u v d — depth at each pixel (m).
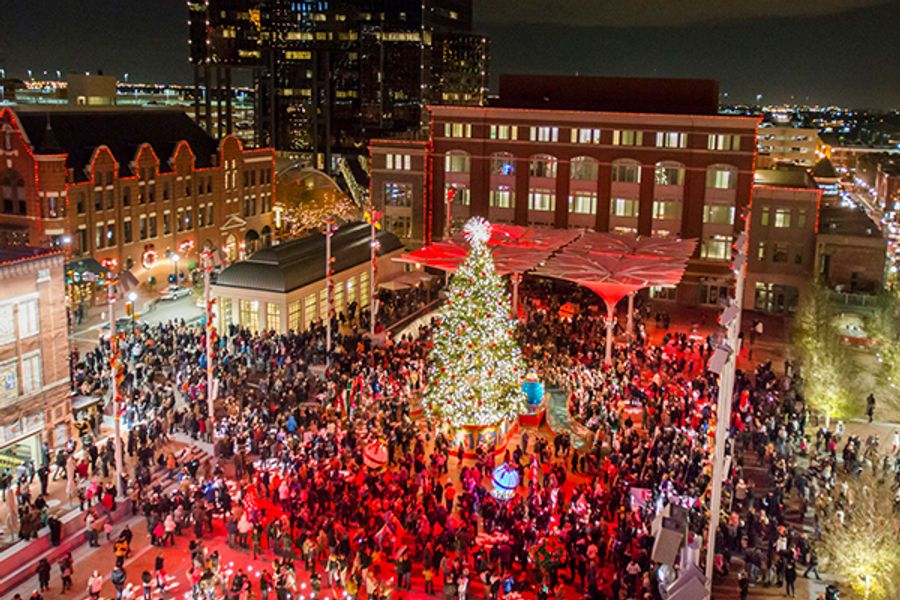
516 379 46.09
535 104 90.81
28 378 42.66
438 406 45.56
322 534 33.59
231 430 44.41
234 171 105.06
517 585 31.62
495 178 90.25
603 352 60.41
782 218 81.31
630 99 88.31
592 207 87.25
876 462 41.09
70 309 69.94
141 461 40.69
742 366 63.75
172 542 36.22
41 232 77.75
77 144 83.88
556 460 44.22
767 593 33.12
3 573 33.06
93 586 30.84
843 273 80.62
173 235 94.19
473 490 38.03
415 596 32.47
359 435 44.19
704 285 84.06
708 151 82.06
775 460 41.31
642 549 33.19
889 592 29.77
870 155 196.62
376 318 69.19
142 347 56.19
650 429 44.78
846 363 53.66
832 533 33.09
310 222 122.00
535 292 80.25
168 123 98.56
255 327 66.00
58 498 39.03
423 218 92.94
